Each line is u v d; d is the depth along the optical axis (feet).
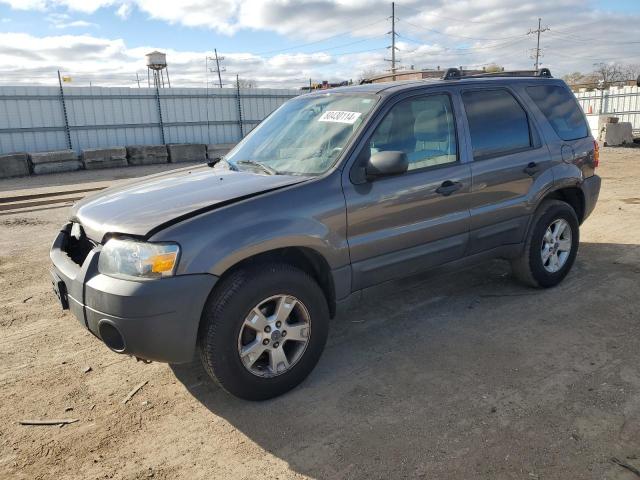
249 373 9.88
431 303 14.92
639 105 76.59
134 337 8.89
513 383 10.60
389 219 11.45
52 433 9.46
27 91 66.13
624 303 14.38
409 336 12.92
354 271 11.14
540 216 14.75
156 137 77.51
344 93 13.11
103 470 8.48
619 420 9.24
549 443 8.71
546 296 15.10
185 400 10.44
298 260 11.22
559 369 11.07
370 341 12.75
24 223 28.58
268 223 9.75
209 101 81.25
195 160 74.49
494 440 8.84
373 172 10.71
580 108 16.62
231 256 9.28
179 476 8.32
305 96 14.44
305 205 10.26
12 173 58.65
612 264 17.65
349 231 10.87
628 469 8.04
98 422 9.77
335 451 8.76
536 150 14.57
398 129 11.90
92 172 62.44
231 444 9.06
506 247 14.29
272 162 12.17
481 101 13.74
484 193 13.24
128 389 10.89
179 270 8.92
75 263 10.56
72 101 69.72
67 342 13.16
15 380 11.32
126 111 74.23
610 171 42.27
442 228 12.46
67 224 12.07
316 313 10.59
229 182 11.07
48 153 62.03
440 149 12.60
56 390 10.89
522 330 13.00
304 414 9.86
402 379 10.94
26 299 16.24
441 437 8.98
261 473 8.32
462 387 10.53
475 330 13.11
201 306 9.14
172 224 9.18
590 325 13.12
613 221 23.89
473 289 15.83
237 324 9.52
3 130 65.26
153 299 8.77
